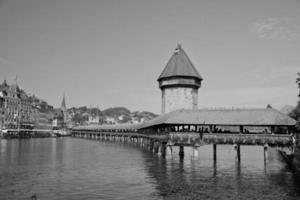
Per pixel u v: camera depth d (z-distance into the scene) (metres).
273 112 39.22
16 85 138.75
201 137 40.31
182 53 72.44
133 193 23.98
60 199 22.20
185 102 69.31
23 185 26.33
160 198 22.59
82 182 27.91
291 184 27.20
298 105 42.88
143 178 29.91
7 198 22.25
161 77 71.12
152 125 50.09
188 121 41.06
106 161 43.31
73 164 39.84
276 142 36.69
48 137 146.62
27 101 146.25
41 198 22.39
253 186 26.44
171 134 41.50
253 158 48.12
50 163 40.75
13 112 131.50
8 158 46.25
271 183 27.61
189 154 52.97
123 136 104.44
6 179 28.81
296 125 36.44
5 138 112.62
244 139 38.12
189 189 25.34
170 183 27.61
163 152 50.00
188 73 69.25
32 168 35.88
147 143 68.31
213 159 45.00
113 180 28.91
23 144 83.56
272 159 46.66
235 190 25.00
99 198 22.56
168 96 70.69
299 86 32.97
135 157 48.66
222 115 41.03
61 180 28.73
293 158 34.06
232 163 40.94
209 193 24.03
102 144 88.62
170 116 43.47
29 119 147.62
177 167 37.00
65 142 101.06
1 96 125.06
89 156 50.81
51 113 190.38
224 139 39.09
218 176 30.97
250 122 38.12
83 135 150.25
